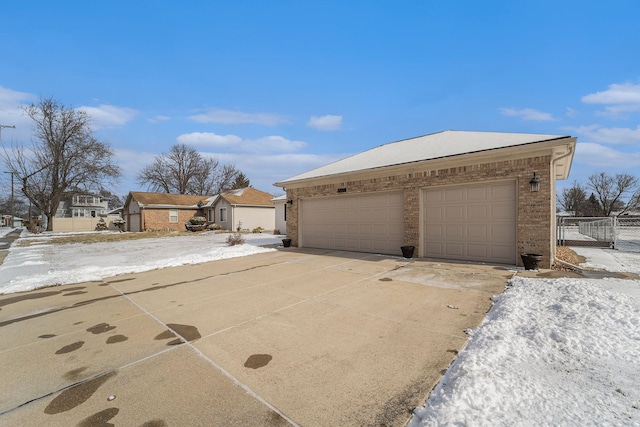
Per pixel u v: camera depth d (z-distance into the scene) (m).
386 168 10.30
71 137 33.19
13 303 5.89
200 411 2.54
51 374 3.21
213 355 3.54
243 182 50.84
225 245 15.45
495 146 8.66
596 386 2.59
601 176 52.94
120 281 7.57
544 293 5.21
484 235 8.73
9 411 2.61
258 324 4.48
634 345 3.29
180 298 5.98
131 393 2.83
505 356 3.13
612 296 4.70
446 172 9.31
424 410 2.41
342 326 4.32
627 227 26.47
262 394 2.75
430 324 4.28
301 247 13.62
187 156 48.59
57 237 24.14
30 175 32.56
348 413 2.45
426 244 9.83
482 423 2.14
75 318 4.97
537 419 2.17
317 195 12.98
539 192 7.75
